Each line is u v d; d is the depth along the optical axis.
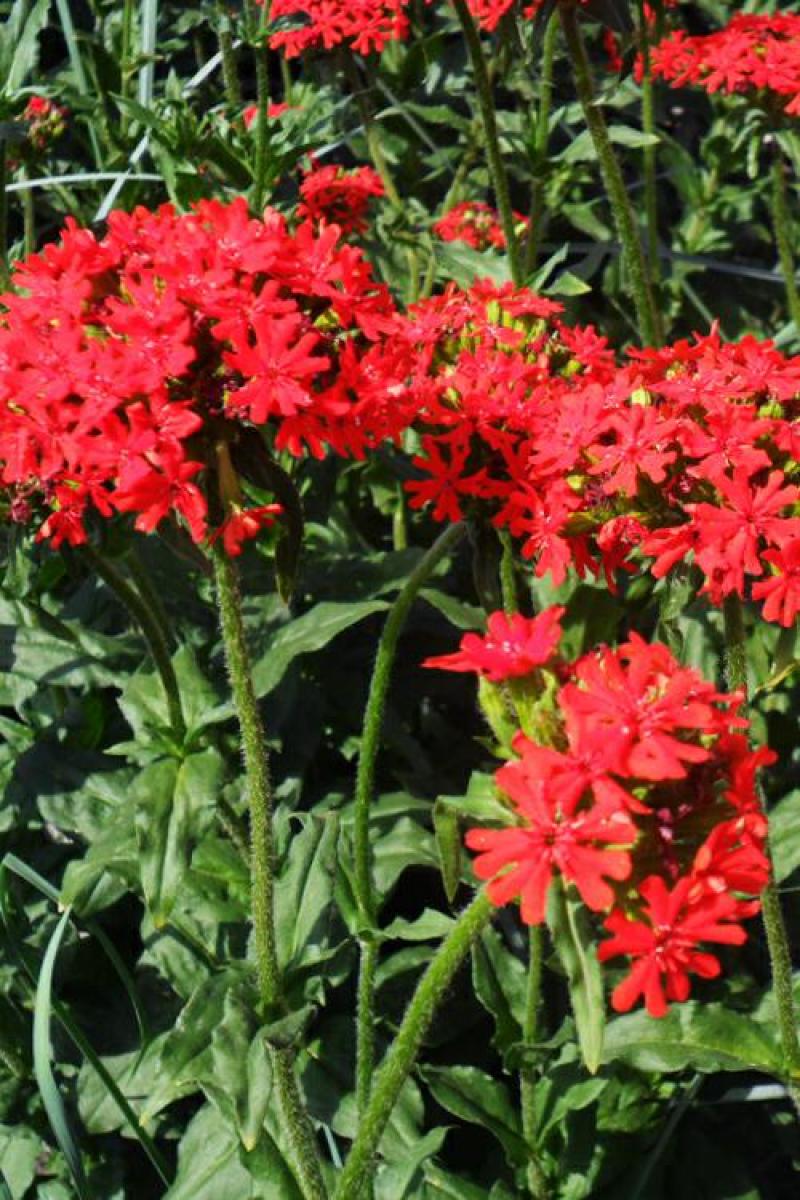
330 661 0.83
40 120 0.87
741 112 1.11
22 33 0.78
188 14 1.09
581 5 0.80
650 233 0.99
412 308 0.72
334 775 0.82
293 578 0.64
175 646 0.76
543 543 0.65
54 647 0.75
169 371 0.59
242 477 0.63
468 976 0.75
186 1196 0.69
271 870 0.66
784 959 0.65
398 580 0.81
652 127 0.98
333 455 0.87
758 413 0.64
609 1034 0.68
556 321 0.72
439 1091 0.70
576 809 0.55
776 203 0.98
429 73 1.21
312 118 0.80
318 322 0.64
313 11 0.95
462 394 0.67
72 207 0.91
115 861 0.68
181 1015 0.67
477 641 0.57
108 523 0.67
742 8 1.31
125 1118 0.72
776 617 0.61
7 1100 0.74
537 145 0.89
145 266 0.62
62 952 0.75
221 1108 0.66
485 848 0.55
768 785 0.81
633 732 0.55
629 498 0.64
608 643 0.73
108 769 0.75
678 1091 0.72
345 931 0.73
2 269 0.77
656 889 0.54
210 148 0.78
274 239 0.63
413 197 1.14
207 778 0.67
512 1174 0.73
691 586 0.64
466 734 0.90
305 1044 0.72
